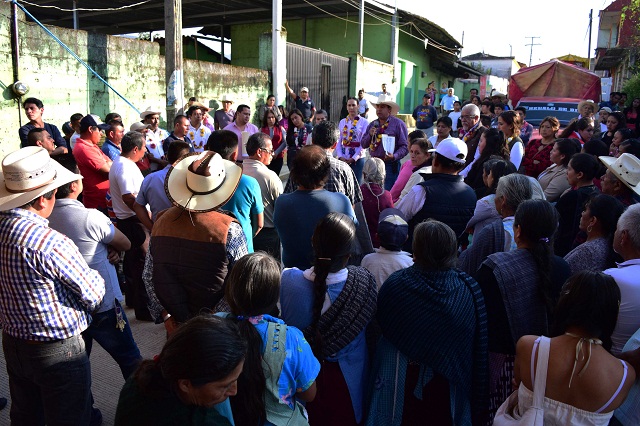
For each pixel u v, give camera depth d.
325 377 2.28
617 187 3.68
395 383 2.28
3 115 7.24
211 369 1.32
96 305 2.38
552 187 4.57
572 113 11.16
